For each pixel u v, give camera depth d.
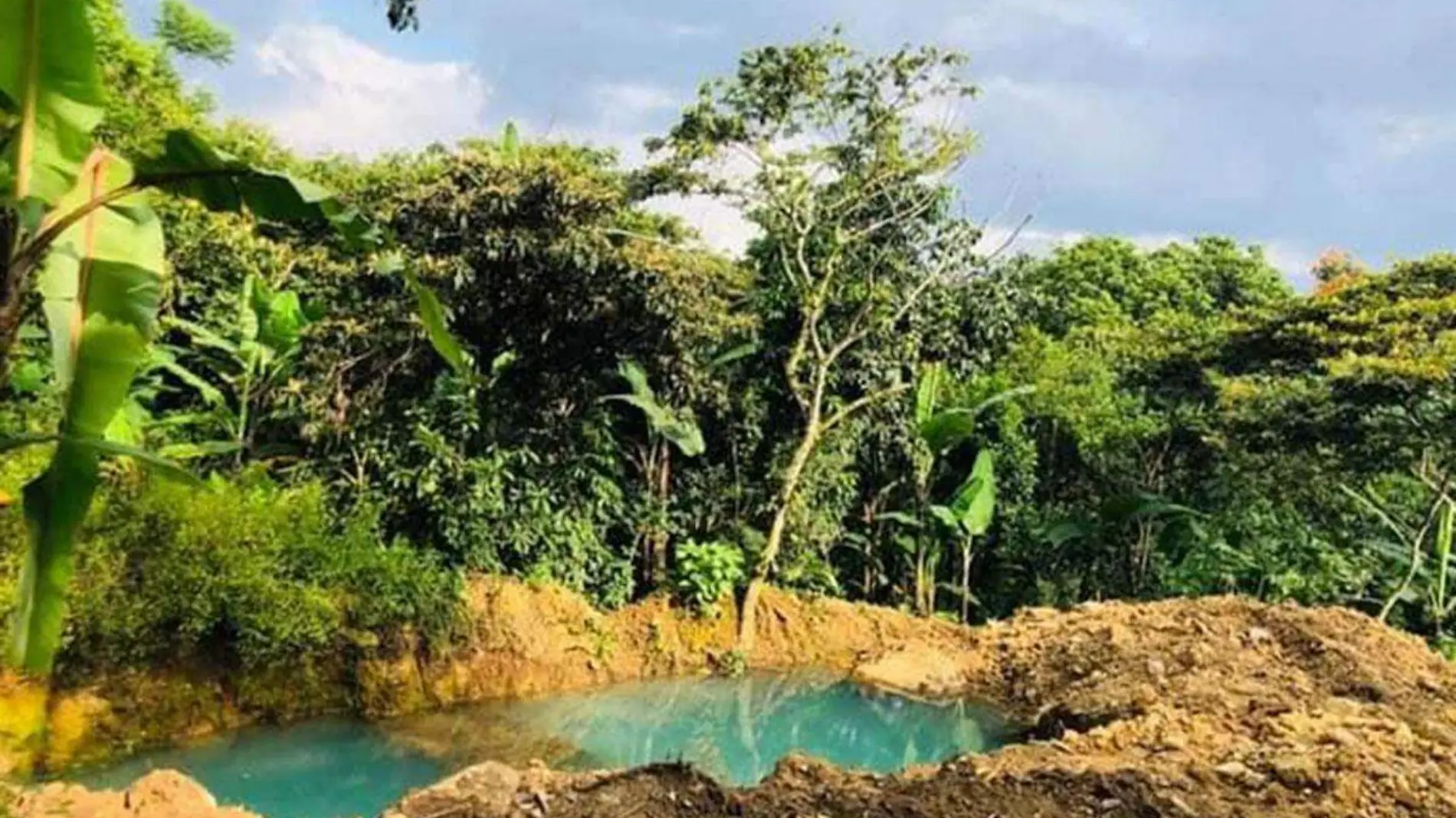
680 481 11.92
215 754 7.61
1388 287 12.11
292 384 9.61
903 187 12.75
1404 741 6.95
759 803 5.50
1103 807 5.53
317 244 10.54
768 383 12.28
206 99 11.16
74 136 3.18
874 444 13.15
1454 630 12.11
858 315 12.23
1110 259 20.39
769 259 12.83
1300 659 9.59
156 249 3.47
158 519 7.57
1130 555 13.72
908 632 11.85
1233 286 20.83
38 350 7.71
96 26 8.59
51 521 3.39
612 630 10.52
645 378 10.99
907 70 11.89
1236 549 12.98
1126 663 9.74
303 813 6.78
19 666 3.42
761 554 11.32
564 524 10.51
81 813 5.27
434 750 8.00
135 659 7.55
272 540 8.02
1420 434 10.77
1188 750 6.83
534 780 5.82
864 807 5.43
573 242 9.98
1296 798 5.89
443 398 9.95
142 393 9.30
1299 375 12.45
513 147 10.62
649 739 8.84
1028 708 10.06
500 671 9.42
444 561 9.63
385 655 8.73
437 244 9.91
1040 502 14.28
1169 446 14.00
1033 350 14.52
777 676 10.85
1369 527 12.92
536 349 10.66
